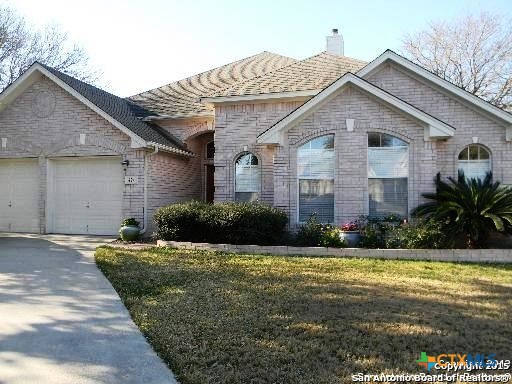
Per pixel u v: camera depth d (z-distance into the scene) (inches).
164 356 174.7
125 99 781.3
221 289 281.6
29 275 320.8
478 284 303.3
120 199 593.0
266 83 620.4
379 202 494.0
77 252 434.9
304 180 514.6
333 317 223.6
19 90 617.9
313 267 360.8
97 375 157.8
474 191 439.5
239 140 601.6
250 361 170.1
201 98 610.2
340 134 499.2
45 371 160.6
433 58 1301.7
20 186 631.8
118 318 222.8
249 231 460.4
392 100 475.2
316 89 566.3
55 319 219.6
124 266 355.9
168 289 281.4
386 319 221.0
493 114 505.0
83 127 598.9
